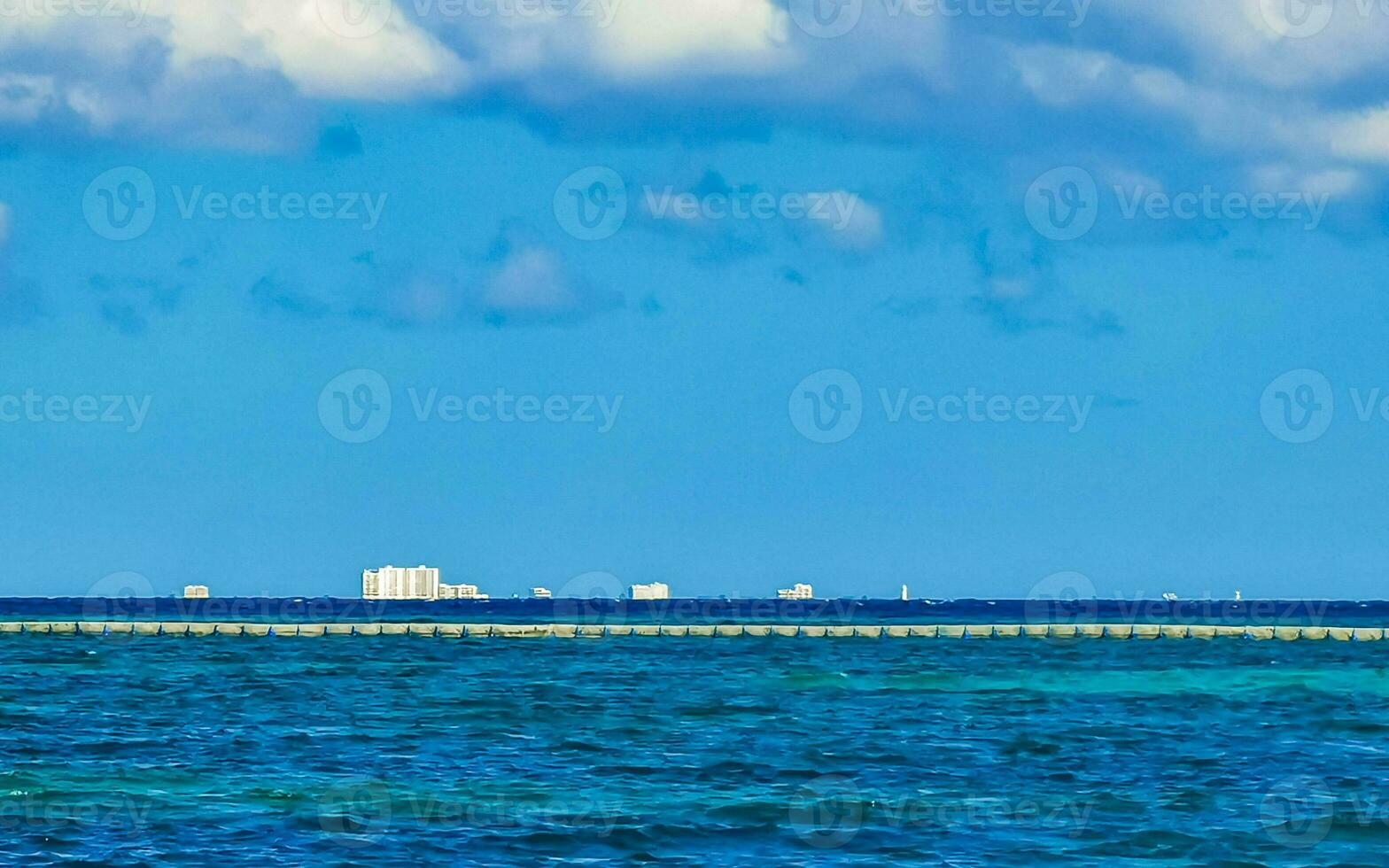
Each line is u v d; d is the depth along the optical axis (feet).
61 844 412.57
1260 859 413.39
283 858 398.42
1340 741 643.04
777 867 398.42
